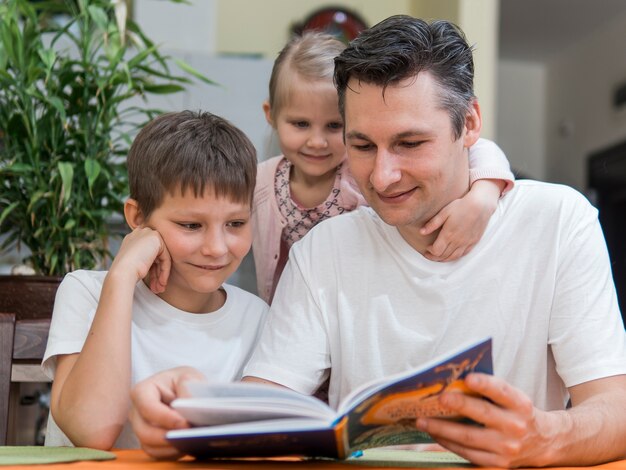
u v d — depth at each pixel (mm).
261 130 3326
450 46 1248
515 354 1386
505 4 6234
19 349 1476
